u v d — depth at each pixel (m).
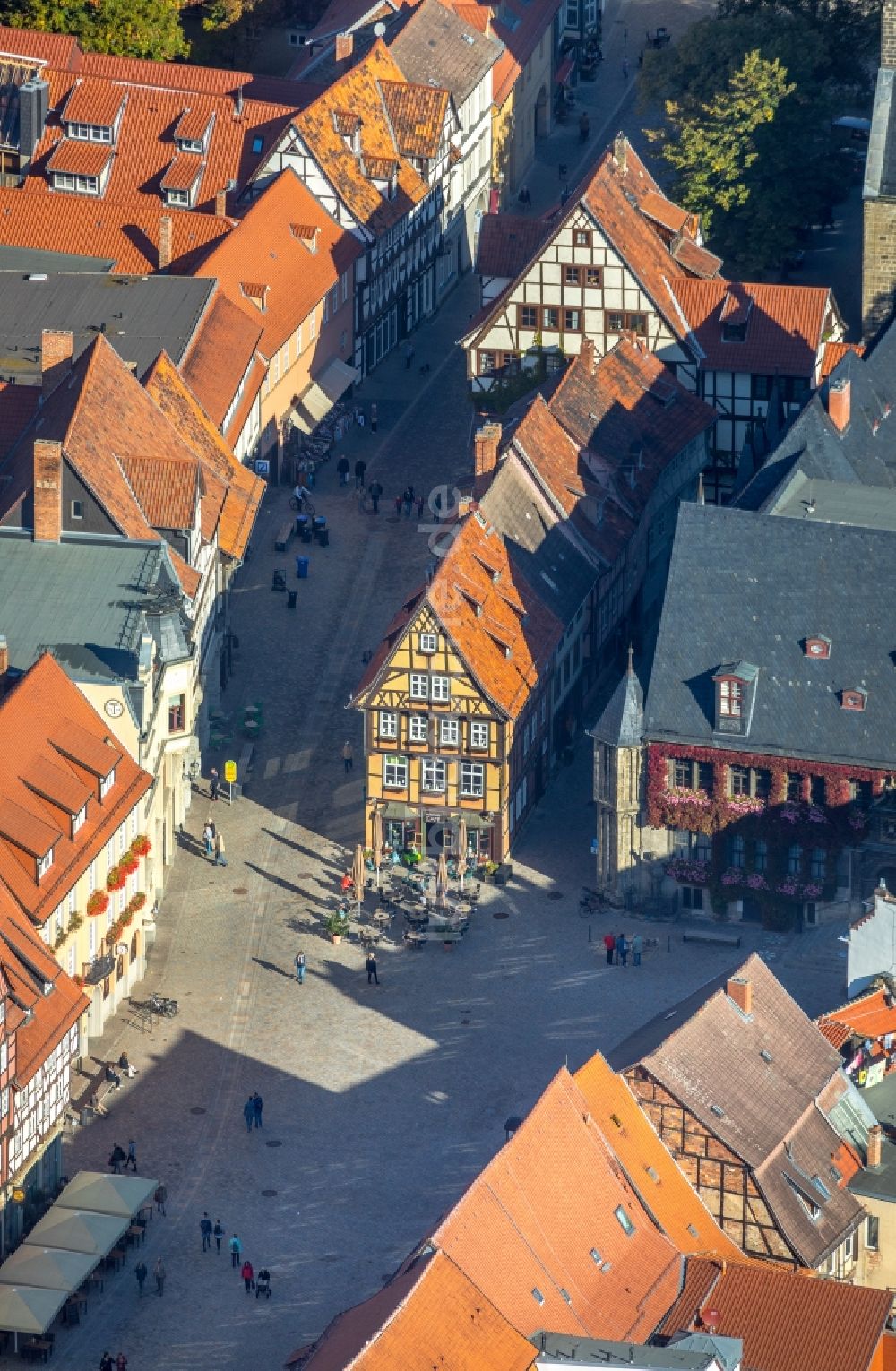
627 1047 163.38
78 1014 166.00
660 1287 150.88
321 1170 170.25
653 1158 156.88
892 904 171.38
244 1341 157.25
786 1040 161.88
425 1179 169.38
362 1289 161.00
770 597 189.62
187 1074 178.25
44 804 174.12
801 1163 157.75
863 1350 146.88
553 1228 149.12
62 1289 156.00
